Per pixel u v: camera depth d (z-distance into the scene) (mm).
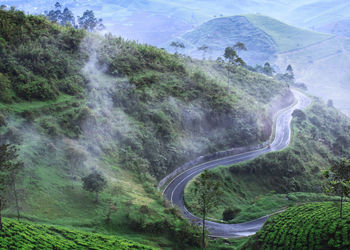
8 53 75312
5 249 31391
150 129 85000
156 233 50312
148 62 114688
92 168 59125
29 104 66188
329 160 119000
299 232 46469
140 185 66125
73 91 78875
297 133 123875
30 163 50594
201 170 87562
